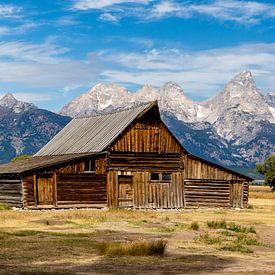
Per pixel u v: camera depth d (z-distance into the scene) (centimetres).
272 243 3456
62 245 3036
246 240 3419
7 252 2758
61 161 6072
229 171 6950
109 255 2705
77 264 2462
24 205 5847
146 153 6612
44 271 2250
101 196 6297
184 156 6800
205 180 6850
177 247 3080
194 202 6781
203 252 2922
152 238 3462
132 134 6550
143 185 6562
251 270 2377
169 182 6700
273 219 5231
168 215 5491
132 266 2433
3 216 4741
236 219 5178
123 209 6100
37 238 3322
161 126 6712
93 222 4359
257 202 8838
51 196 6012
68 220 4469
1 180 6303
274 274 2255
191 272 2302
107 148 6375
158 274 2244
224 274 2244
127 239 3378
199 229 4059
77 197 6147
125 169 6469
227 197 6925
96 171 6303
